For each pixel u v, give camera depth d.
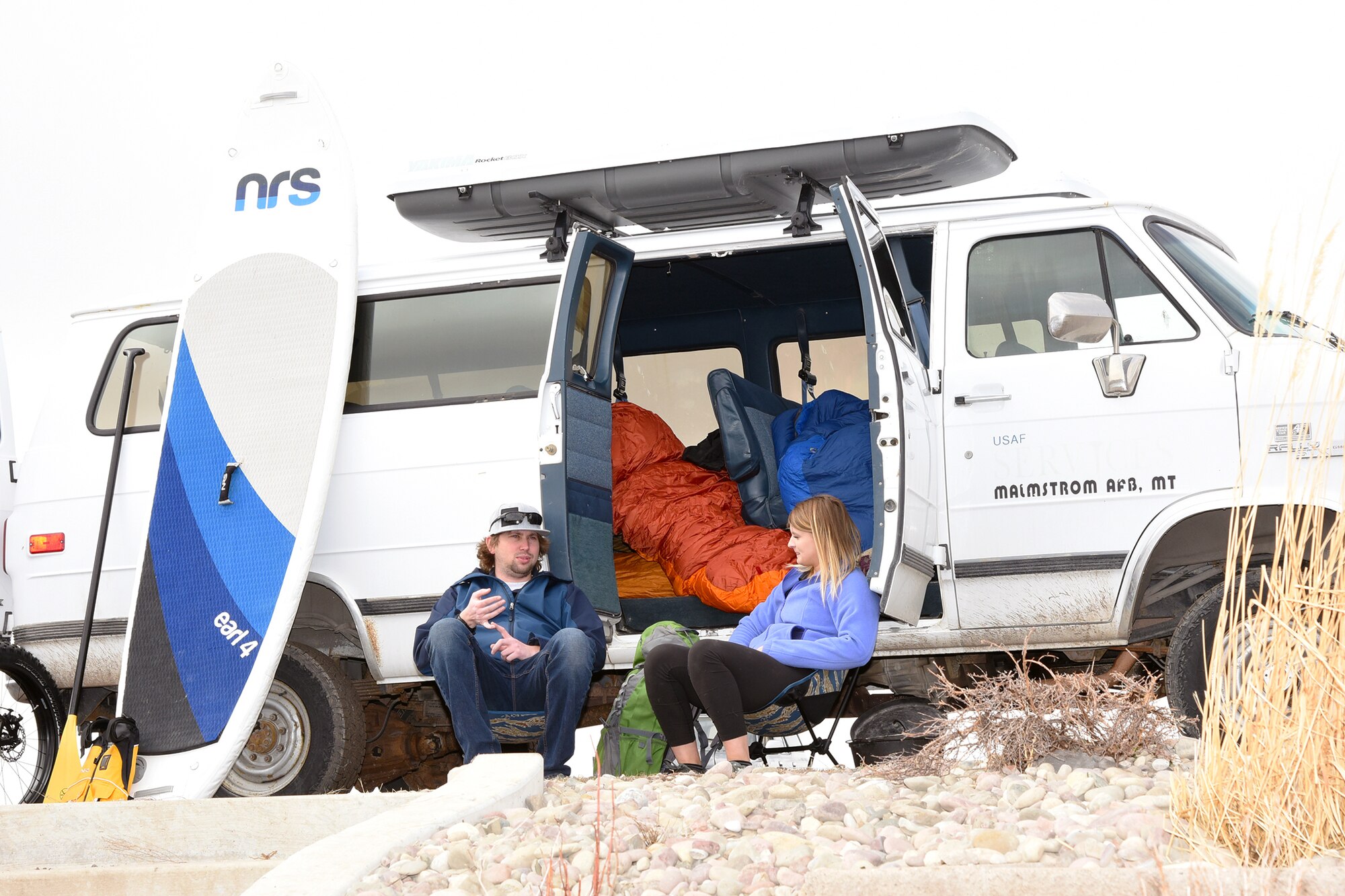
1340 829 2.98
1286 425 5.23
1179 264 5.59
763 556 5.97
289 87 6.59
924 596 5.52
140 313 6.61
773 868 3.14
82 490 6.39
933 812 3.63
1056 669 5.81
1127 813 3.32
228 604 5.92
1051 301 5.05
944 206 5.89
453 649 5.28
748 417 6.50
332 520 6.08
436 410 6.07
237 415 6.16
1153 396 5.43
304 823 4.33
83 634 6.04
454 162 6.05
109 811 4.43
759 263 6.89
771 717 5.33
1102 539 5.40
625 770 5.34
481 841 3.58
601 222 6.24
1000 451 5.54
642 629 6.16
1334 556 3.14
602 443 6.04
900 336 5.41
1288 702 3.13
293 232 6.39
